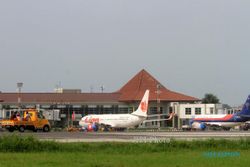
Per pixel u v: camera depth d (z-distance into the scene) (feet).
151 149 212.84
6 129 488.02
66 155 186.50
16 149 210.38
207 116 654.94
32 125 474.08
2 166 148.25
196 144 229.25
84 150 212.23
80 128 600.39
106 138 316.60
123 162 160.04
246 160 164.76
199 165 151.94
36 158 173.06
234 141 240.53
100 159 169.89
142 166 150.51
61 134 395.34
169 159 169.78
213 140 234.79
